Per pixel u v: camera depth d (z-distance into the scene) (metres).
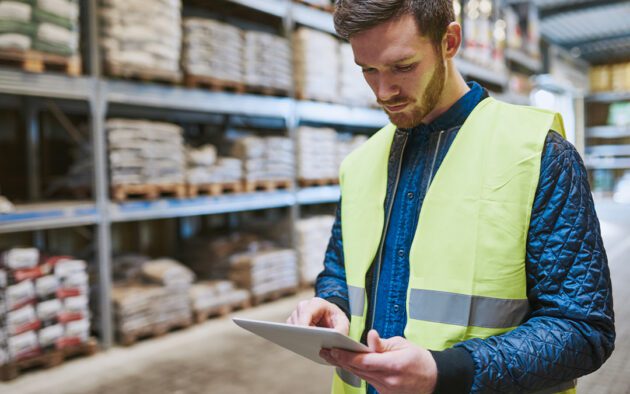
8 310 3.62
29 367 3.89
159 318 4.52
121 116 5.89
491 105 1.19
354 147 6.97
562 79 15.79
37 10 3.79
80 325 4.02
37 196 5.30
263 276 5.52
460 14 8.84
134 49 4.41
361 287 1.26
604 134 17.80
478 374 0.95
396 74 1.07
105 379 3.70
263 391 3.51
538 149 1.06
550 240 1.02
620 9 13.21
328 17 6.42
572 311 0.98
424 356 0.94
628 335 4.47
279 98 5.83
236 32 5.29
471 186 1.11
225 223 7.18
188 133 6.55
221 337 4.56
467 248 1.09
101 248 4.27
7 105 5.21
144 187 4.54
